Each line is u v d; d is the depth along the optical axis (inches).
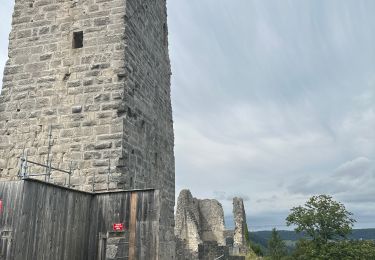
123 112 505.4
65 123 516.1
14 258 339.3
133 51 551.8
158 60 656.4
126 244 418.0
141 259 409.4
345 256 1251.2
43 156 512.1
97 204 438.6
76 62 534.3
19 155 521.0
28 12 573.0
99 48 532.1
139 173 536.4
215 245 1151.0
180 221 1625.2
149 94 599.8
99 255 422.9
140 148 546.3
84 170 492.7
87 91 520.4
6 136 532.7
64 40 548.4
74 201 412.5
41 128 522.6
